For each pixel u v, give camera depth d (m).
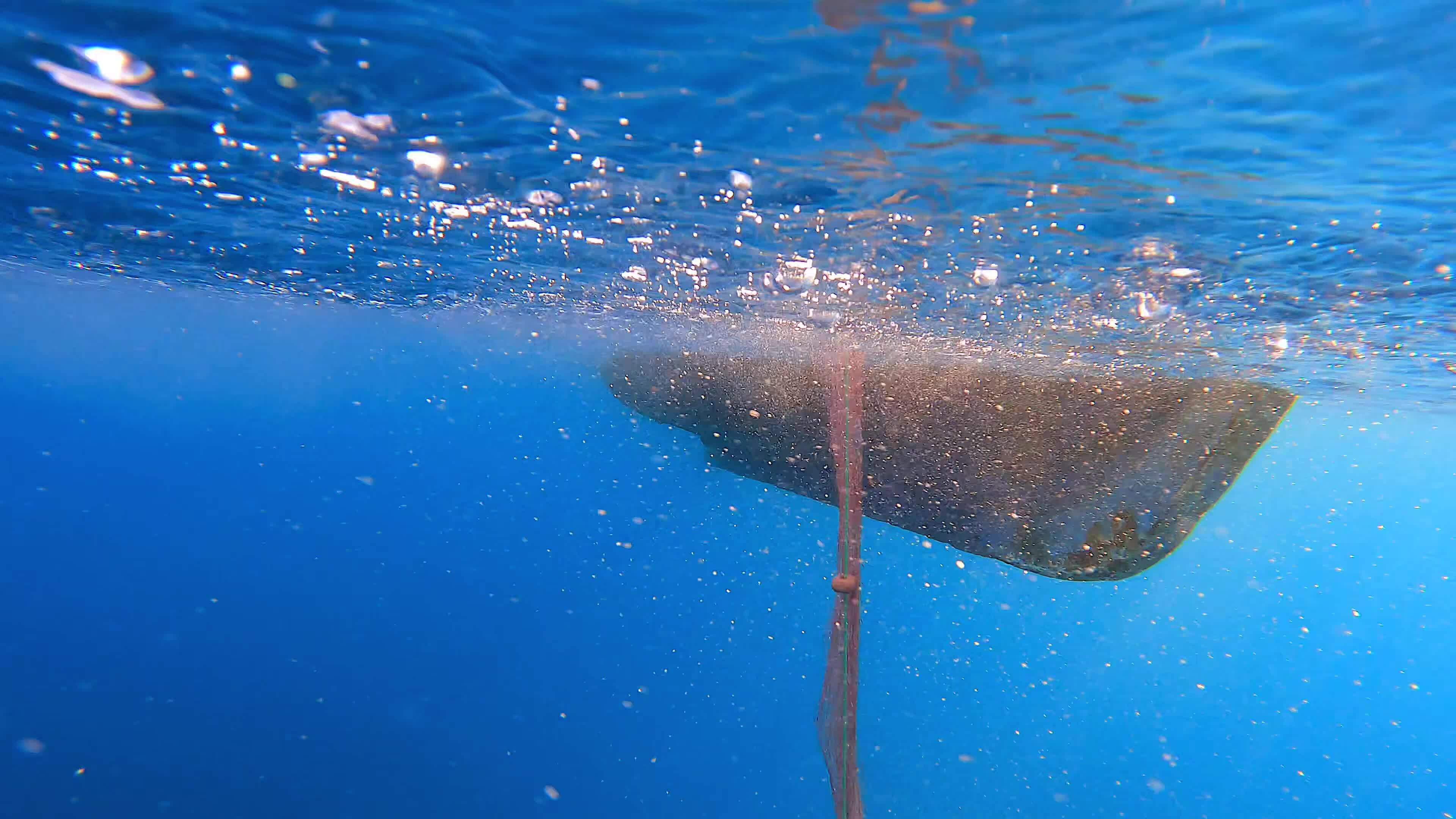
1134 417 5.79
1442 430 15.02
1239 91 2.26
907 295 5.74
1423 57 1.99
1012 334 6.51
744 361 7.59
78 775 10.95
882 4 1.94
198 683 15.24
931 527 6.14
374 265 7.64
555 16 2.16
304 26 2.36
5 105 3.38
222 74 2.80
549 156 3.51
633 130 3.04
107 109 3.31
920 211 3.82
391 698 14.79
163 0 2.25
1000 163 3.04
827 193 3.67
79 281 13.27
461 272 7.35
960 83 2.36
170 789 10.72
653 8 2.07
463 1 2.12
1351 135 2.50
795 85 2.49
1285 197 3.19
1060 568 5.93
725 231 4.64
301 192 4.77
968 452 5.94
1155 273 4.66
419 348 18.16
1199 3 1.84
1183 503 5.71
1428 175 2.79
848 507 4.27
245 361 34.16
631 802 11.33
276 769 11.53
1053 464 5.84
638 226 4.77
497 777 11.82
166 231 6.80
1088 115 2.52
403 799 10.90
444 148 3.54
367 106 3.04
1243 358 7.19
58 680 14.91
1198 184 3.11
